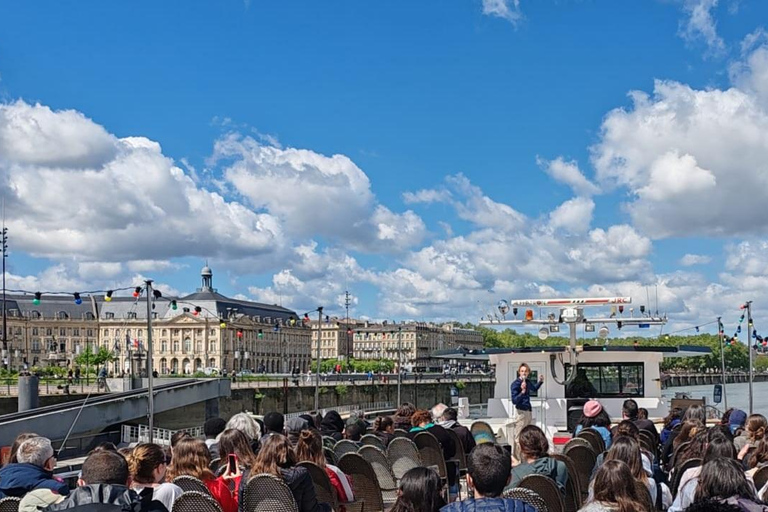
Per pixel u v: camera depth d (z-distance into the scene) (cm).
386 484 1246
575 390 2462
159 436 5650
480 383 14100
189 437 942
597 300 2416
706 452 925
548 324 2431
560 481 925
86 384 8244
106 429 5875
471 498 669
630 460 878
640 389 2436
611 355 2439
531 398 2469
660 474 1049
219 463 1070
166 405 6488
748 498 682
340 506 1040
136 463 830
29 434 971
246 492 862
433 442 1320
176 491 830
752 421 1183
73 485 1553
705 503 575
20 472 923
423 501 673
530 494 711
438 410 1612
